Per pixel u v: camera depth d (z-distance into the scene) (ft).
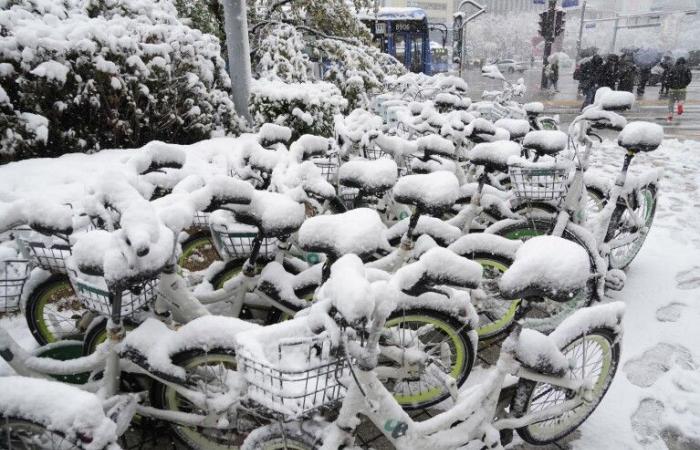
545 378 6.34
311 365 5.66
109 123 16.46
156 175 9.12
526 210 10.36
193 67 18.98
